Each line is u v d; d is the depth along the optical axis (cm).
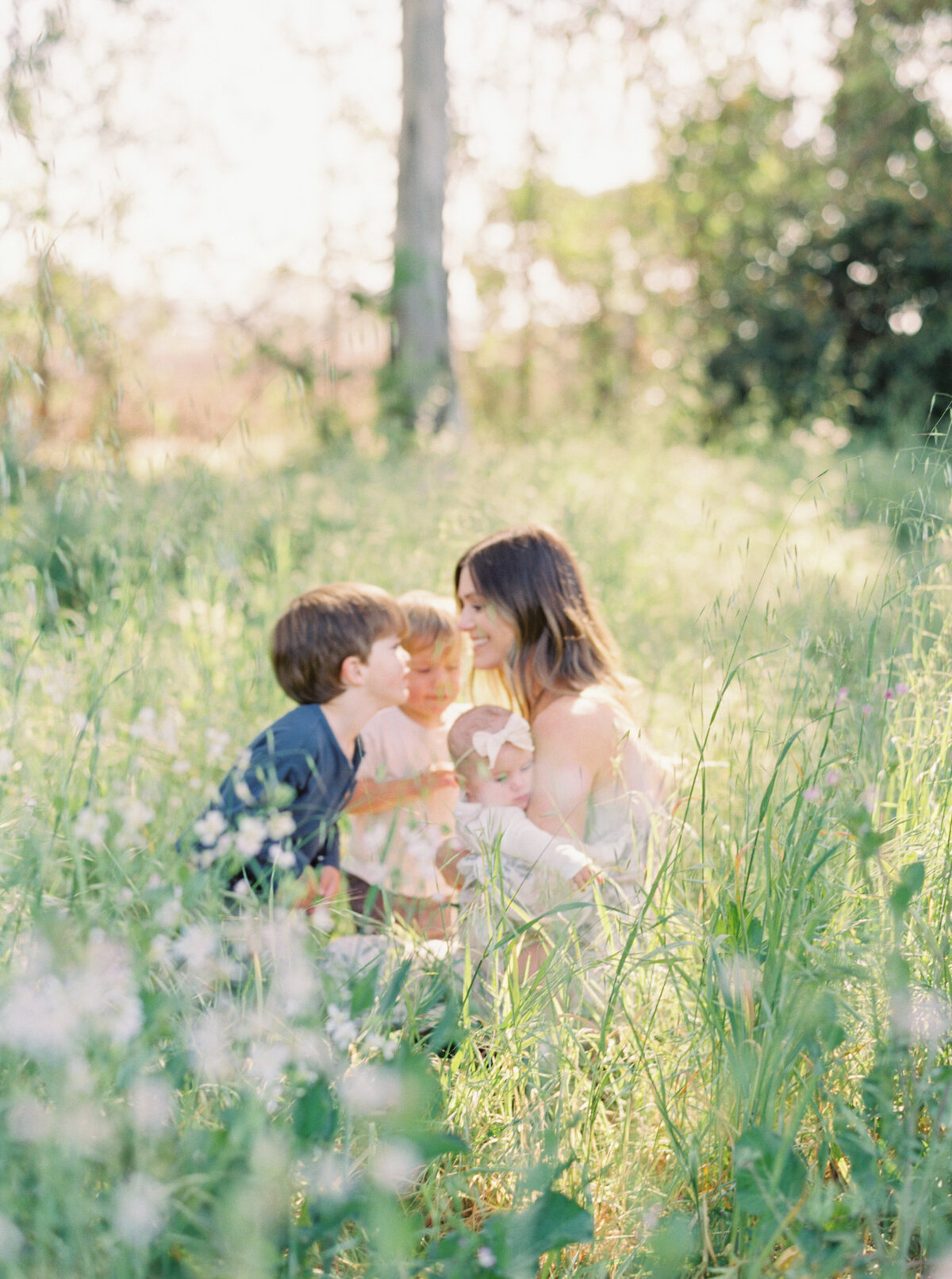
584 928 220
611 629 409
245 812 187
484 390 1680
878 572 224
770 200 1638
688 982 172
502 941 183
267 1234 131
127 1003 132
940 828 189
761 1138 147
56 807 182
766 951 168
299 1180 145
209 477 283
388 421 905
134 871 170
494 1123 169
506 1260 134
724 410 1481
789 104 1538
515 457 760
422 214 1028
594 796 243
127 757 229
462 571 273
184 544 302
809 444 1074
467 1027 180
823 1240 139
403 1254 129
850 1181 157
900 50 1438
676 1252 142
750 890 187
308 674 242
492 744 238
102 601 282
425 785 213
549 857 218
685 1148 164
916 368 1416
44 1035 122
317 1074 143
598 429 1049
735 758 211
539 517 530
